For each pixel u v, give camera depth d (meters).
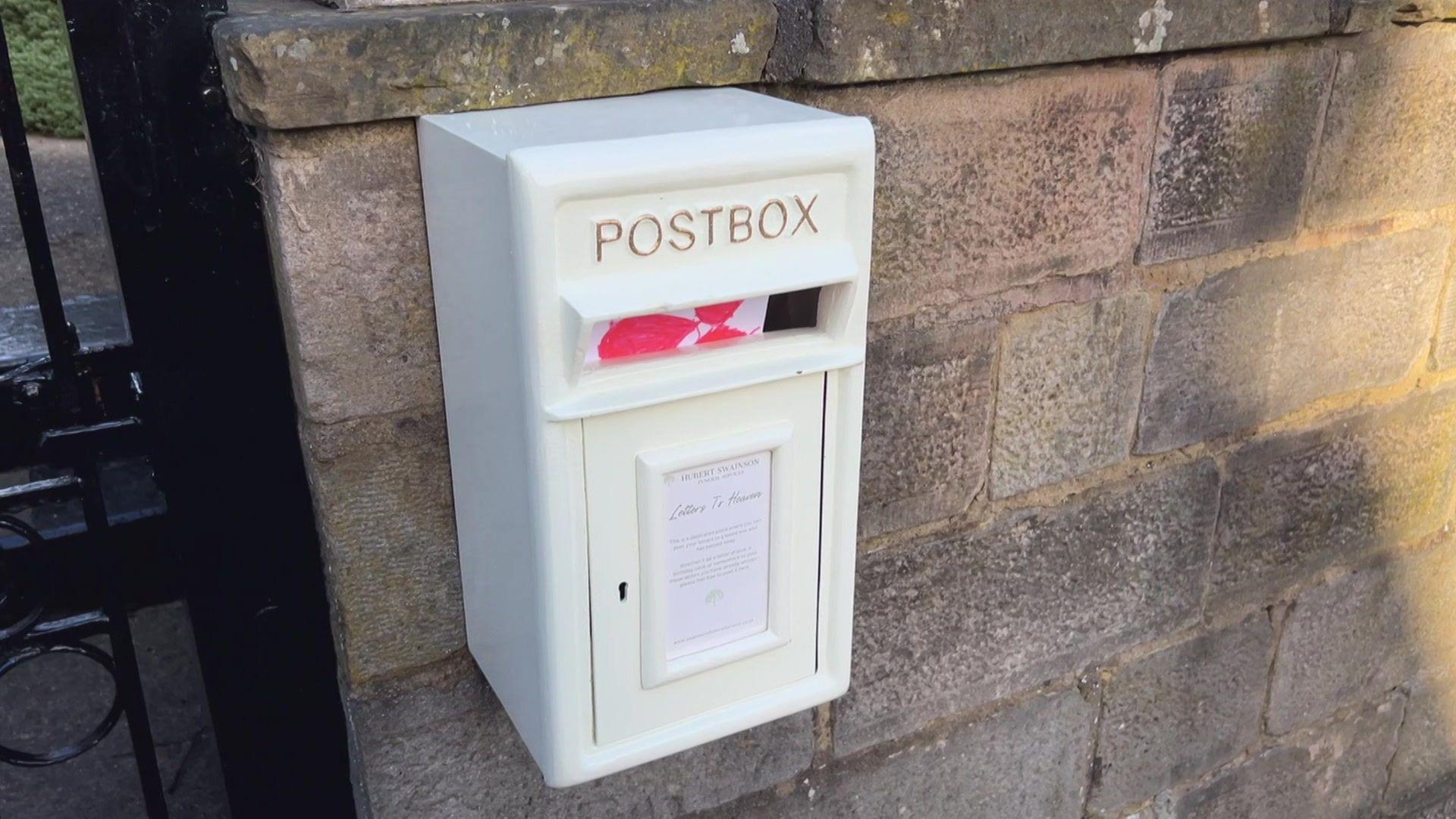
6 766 2.12
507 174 0.98
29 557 1.53
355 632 1.36
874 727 1.78
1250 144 1.75
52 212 3.09
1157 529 1.94
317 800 1.51
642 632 1.19
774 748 1.70
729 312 1.13
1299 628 2.24
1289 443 2.05
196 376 1.26
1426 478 2.30
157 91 1.14
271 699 1.43
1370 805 2.59
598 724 1.21
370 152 1.17
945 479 1.68
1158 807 2.20
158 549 1.57
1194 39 1.57
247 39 1.05
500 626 1.28
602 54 1.23
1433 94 1.93
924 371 1.59
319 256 1.18
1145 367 1.80
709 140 1.04
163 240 1.20
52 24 3.41
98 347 1.32
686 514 1.17
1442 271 2.11
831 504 1.25
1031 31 1.43
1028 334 1.66
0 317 1.93
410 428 1.30
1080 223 1.63
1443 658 2.55
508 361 1.08
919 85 1.42
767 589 1.25
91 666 2.37
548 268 1.00
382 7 1.17
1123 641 2.00
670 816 1.66
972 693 1.86
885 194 1.45
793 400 1.19
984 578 1.78
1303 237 1.89
